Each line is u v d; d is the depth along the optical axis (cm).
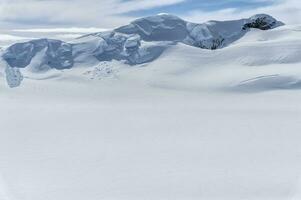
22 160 2702
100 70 15150
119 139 3725
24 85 13575
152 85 13712
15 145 3381
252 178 2169
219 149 3128
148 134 4088
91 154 2953
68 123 5234
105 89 13300
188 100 11112
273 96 11300
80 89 13300
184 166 2509
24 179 2183
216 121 5328
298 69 13362
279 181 2094
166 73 14588
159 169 2436
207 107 8694
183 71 14675
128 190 1992
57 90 13125
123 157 2822
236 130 4334
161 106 9294
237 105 9188
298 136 3825
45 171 2381
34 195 1912
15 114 6775
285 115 6150
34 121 5534
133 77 14550
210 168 2436
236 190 1964
